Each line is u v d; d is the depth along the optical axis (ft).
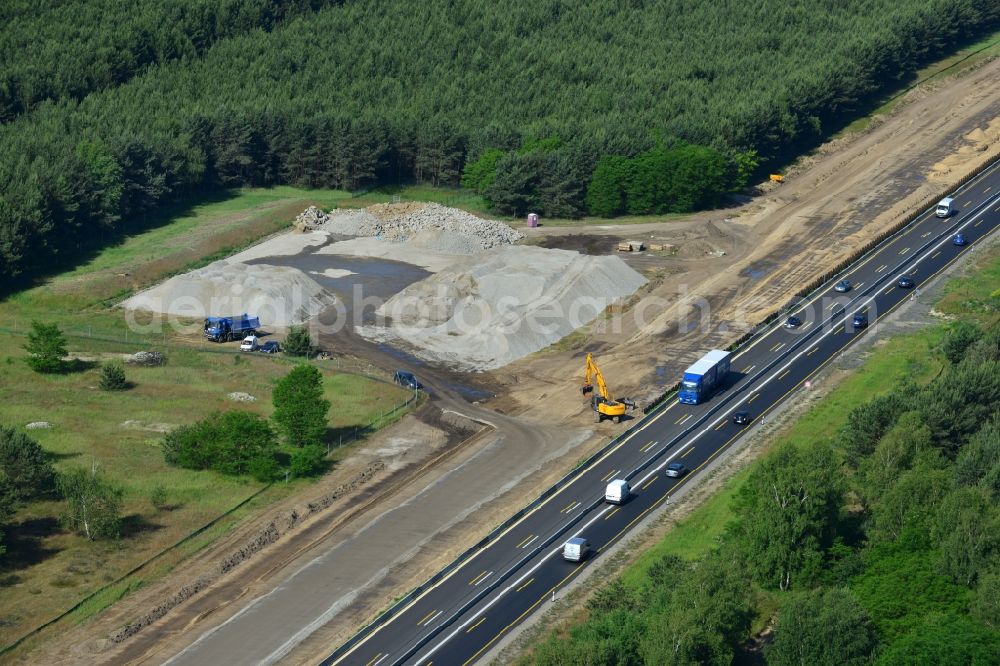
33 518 420.77
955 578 348.79
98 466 453.17
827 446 402.72
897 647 316.81
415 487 454.40
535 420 511.81
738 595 333.83
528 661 341.62
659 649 313.73
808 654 319.88
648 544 407.23
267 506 439.22
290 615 375.25
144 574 395.75
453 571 394.52
